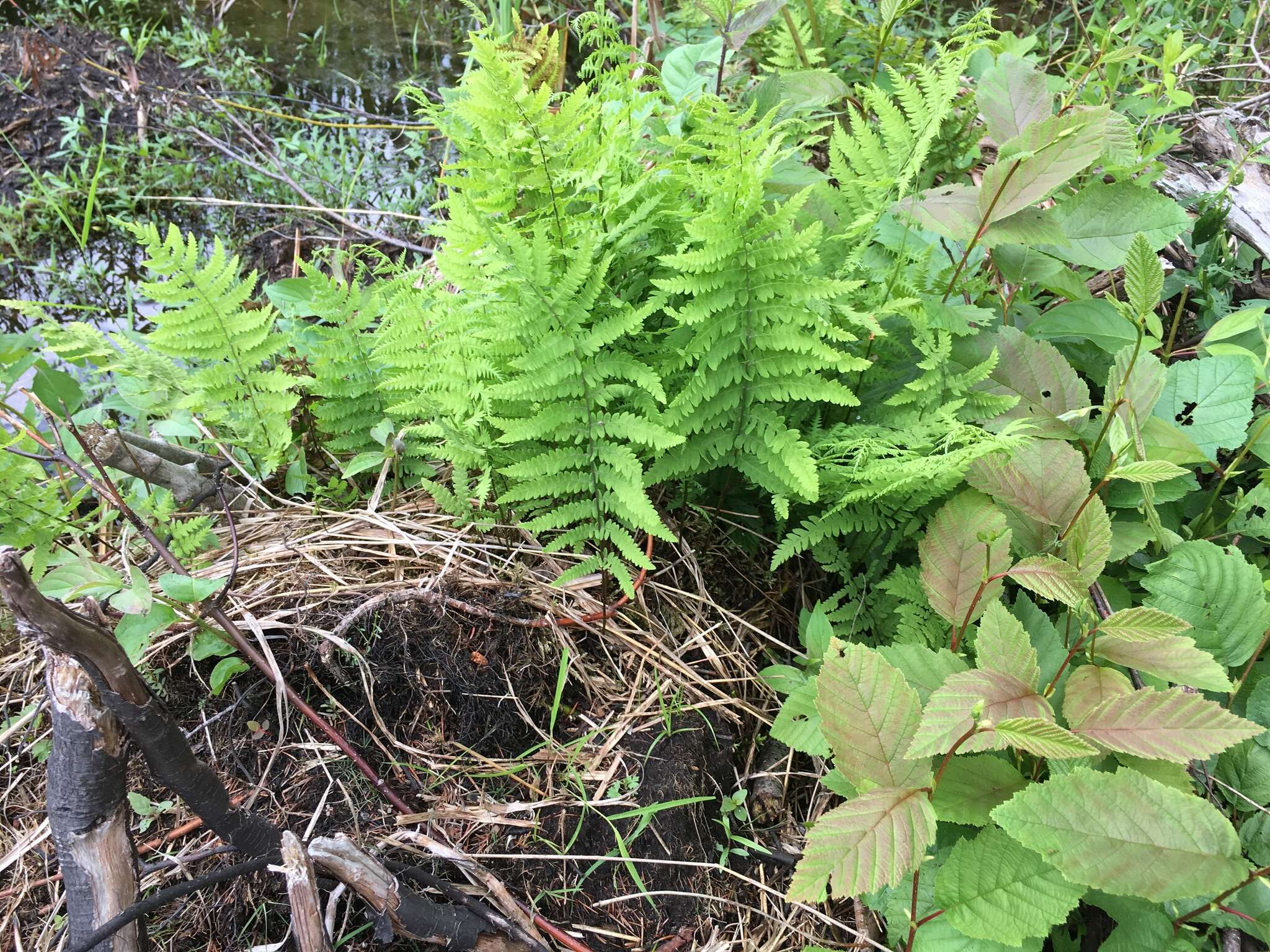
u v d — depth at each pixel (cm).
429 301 234
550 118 178
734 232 173
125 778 137
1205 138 305
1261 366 191
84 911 137
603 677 198
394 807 173
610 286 207
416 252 365
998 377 211
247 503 226
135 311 352
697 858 181
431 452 209
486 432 197
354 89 461
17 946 158
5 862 164
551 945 164
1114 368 196
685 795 184
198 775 141
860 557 221
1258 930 140
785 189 231
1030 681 153
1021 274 225
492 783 180
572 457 186
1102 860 131
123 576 203
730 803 188
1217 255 264
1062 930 169
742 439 197
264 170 397
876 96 218
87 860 135
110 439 192
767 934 177
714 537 232
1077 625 191
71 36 456
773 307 182
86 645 121
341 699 184
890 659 172
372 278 341
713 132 184
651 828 178
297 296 264
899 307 192
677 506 222
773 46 311
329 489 227
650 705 195
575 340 178
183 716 180
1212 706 140
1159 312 272
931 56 342
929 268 220
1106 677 156
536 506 203
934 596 181
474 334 190
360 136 432
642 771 185
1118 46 333
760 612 229
